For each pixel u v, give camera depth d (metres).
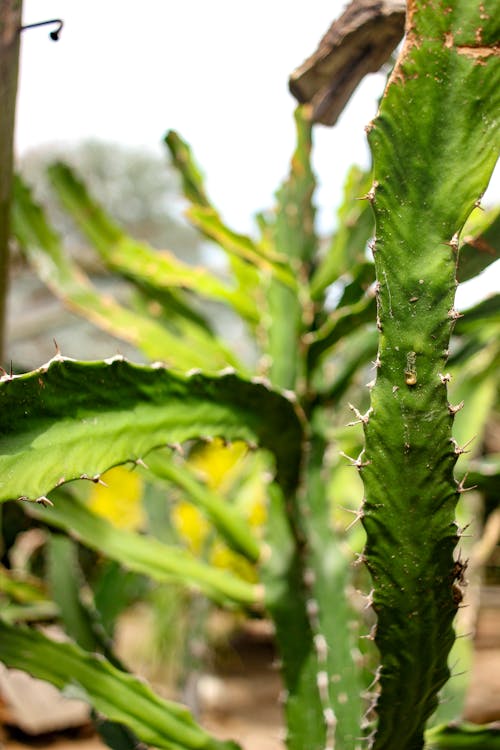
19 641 0.73
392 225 0.54
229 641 1.93
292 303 0.91
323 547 0.81
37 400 0.55
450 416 0.54
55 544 0.87
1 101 0.76
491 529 1.11
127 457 0.59
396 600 0.57
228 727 1.45
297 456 0.74
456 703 0.85
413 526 0.55
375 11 0.65
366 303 0.75
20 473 0.54
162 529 1.05
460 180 0.54
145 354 0.99
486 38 0.53
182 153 0.94
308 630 0.79
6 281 0.88
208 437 0.65
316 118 0.78
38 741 1.32
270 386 0.67
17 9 0.74
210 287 1.02
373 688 0.74
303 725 0.75
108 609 0.94
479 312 0.73
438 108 0.53
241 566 1.61
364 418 0.55
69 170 1.03
